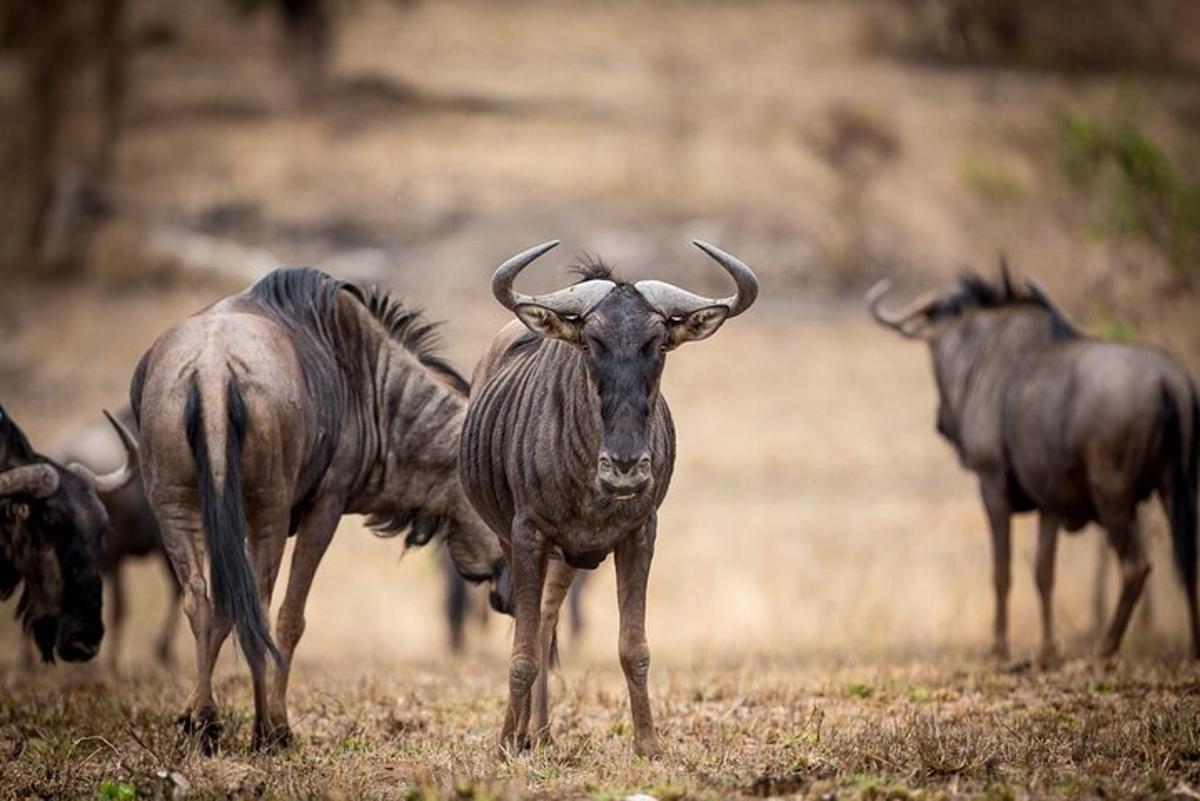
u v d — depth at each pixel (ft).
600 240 435.53
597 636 227.20
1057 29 636.07
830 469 305.94
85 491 123.95
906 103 552.82
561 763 103.45
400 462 125.49
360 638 221.05
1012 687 134.62
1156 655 153.38
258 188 475.31
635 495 97.35
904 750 99.04
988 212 353.31
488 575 128.67
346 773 99.60
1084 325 228.84
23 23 499.10
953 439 172.35
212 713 107.14
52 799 98.17
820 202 453.99
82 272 442.91
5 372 366.22
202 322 111.45
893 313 174.60
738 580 235.20
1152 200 228.84
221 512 104.94
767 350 382.22
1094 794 89.30
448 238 439.63
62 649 123.03
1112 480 151.02
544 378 104.99
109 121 487.20
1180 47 632.79
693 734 115.55
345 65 615.16
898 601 218.59
